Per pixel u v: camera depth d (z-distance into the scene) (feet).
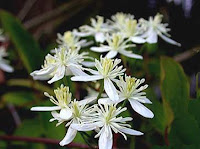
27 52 0.55
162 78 0.36
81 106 0.28
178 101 0.36
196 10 0.63
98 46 0.42
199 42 0.62
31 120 0.53
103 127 0.27
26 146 0.52
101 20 0.44
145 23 0.41
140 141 0.43
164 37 0.41
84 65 0.35
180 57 0.58
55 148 0.48
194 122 0.33
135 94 0.30
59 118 0.28
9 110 0.64
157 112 0.36
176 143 0.34
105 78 0.30
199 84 0.47
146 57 0.46
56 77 0.31
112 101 0.28
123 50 0.38
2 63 0.57
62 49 0.32
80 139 0.40
